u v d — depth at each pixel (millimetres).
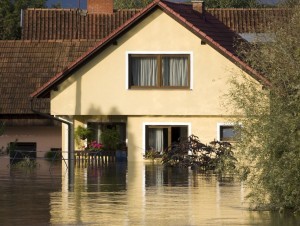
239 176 32656
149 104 66062
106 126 68500
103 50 66375
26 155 67438
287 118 31266
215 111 65062
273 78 32500
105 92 66500
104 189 42531
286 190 31375
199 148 59094
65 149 68312
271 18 64500
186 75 65812
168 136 66312
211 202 36594
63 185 44812
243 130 32344
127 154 66500
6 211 34062
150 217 32219
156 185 44688
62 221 31359
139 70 66250
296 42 35156
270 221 30828
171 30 65688
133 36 66062
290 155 30859
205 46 65188
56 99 67062
